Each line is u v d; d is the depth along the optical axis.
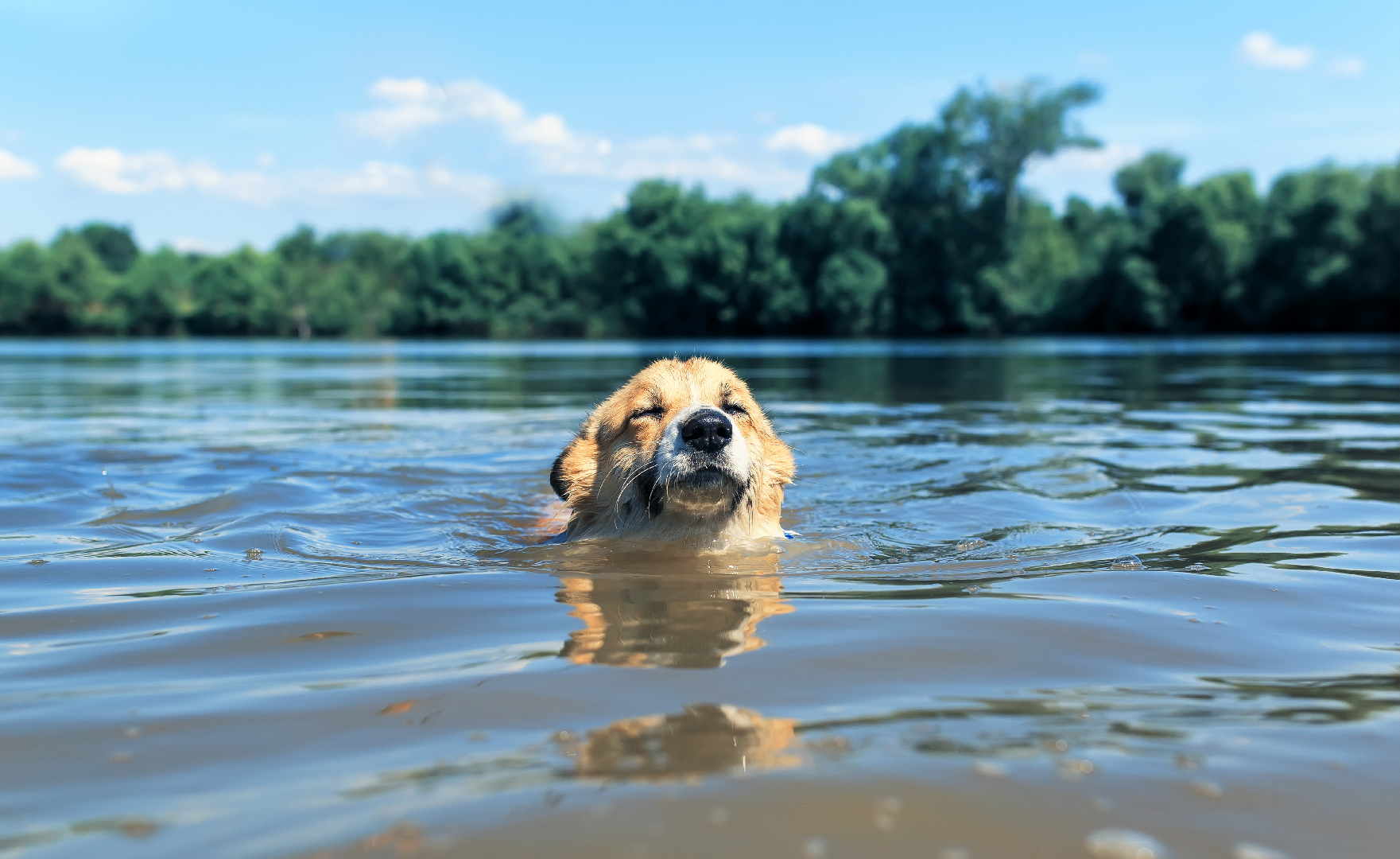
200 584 0.56
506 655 0.41
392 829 0.26
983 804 0.27
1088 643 0.42
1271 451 1.13
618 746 0.31
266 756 0.30
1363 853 0.25
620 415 0.82
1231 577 0.56
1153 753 0.30
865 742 0.31
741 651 0.41
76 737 0.32
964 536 0.73
